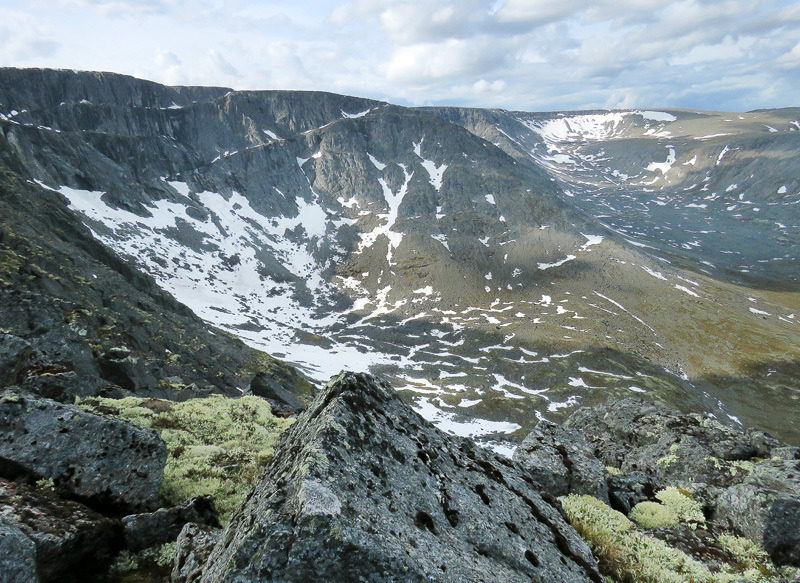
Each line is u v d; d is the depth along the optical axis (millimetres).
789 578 11289
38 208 140500
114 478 12523
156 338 89062
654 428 23125
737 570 11758
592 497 14680
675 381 173875
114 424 13453
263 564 5918
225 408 25266
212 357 101812
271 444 21156
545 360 190000
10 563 8227
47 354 21672
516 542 8891
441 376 180125
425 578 6262
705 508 15117
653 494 16109
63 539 9742
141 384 40281
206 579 6629
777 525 12469
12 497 10578
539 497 12023
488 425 139875
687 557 11844
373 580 6102
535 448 18000
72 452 12461
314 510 6273
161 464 13547
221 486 15602
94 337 43062
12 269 73688
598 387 166000
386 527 6902
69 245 124750
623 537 12469
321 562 6020
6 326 36062
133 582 10328
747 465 17531
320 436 8086
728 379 178625
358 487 7469
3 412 12578
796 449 18391
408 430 10859
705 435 21000
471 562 7430
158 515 11883
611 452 21656
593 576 9539
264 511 6590
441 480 9586
